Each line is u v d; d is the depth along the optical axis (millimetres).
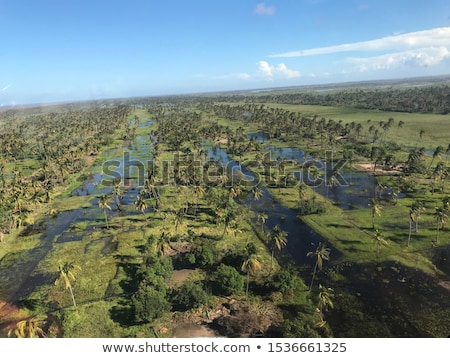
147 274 84562
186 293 78438
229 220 112812
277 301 80625
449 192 143750
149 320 73312
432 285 84312
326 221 121875
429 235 107188
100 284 90125
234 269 84125
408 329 70875
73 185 179000
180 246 105500
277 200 145750
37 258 106000
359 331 70750
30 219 128750
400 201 136750
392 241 105000
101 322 75312
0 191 160125
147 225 124062
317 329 70188
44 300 85562
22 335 64812
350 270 91938
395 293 82000
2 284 93562
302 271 92812
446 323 71938
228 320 72500
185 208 138125
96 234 119625
